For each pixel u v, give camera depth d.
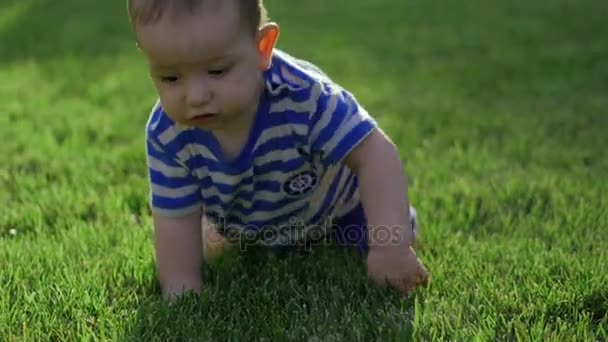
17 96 5.77
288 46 7.63
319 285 2.64
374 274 2.61
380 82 6.27
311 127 2.55
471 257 2.86
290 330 2.34
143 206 3.49
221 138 2.50
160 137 2.53
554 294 2.49
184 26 2.16
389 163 2.59
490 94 5.96
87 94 5.87
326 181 2.79
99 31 8.46
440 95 5.91
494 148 4.54
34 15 9.39
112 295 2.60
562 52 7.32
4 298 2.52
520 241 3.01
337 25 8.77
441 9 9.62
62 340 2.30
